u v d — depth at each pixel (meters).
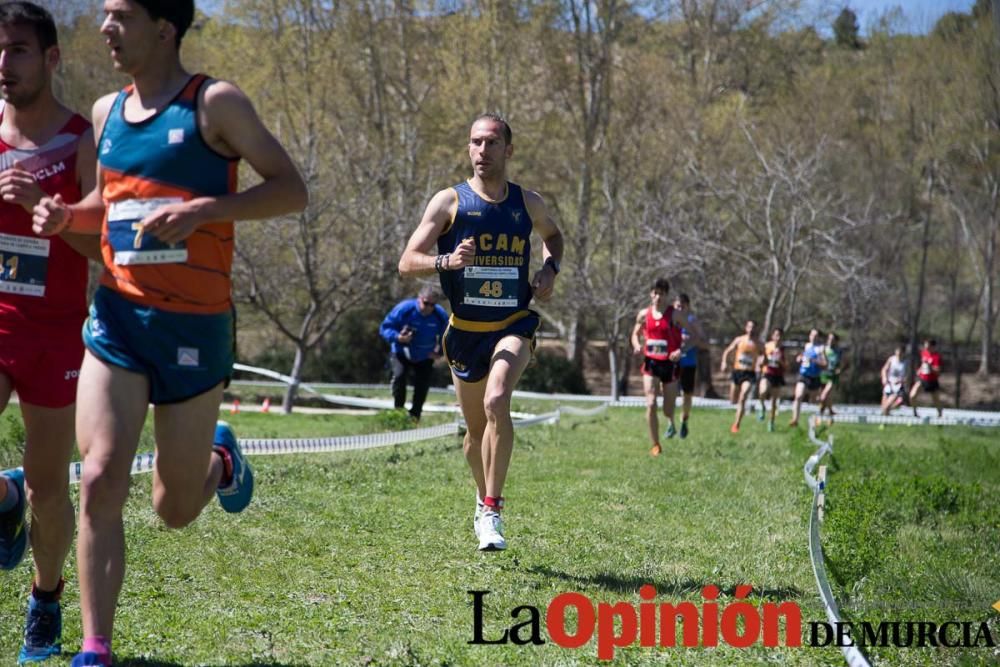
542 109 38.31
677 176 35.78
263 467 9.51
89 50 27.16
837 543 6.73
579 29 38.59
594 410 24.38
